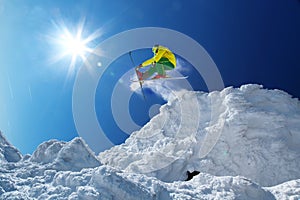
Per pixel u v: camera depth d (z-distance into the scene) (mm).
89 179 5445
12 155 8352
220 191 6285
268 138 16250
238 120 17000
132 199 5074
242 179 6527
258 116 17250
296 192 6617
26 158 8023
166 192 5656
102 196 4961
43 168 6449
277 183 14203
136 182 5473
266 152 15500
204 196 5969
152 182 5801
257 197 6219
